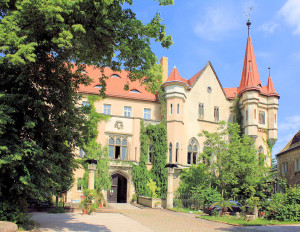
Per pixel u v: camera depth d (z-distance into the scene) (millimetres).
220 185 26844
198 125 37531
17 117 12703
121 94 36625
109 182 28500
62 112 14234
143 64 13336
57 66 13469
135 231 13039
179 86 35719
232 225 16594
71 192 29750
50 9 9984
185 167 35094
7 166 11656
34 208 21344
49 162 12625
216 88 39844
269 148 38594
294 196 19547
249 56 42562
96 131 31453
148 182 32625
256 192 25859
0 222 10453
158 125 34688
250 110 37594
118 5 12523
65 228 13047
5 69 12484
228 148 27922
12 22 10555
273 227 15656
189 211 24891
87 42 12734
